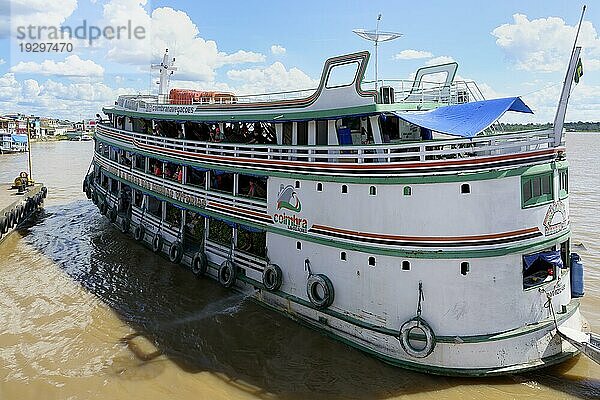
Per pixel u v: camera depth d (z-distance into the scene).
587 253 27.75
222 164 20.05
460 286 13.62
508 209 13.56
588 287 22.67
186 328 17.75
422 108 16.31
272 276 17.78
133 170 28.27
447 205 13.55
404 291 14.22
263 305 18.83
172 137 25.00
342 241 15.47
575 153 103.94
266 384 14.23
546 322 14.24
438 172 13.51
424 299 13.91
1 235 28.69
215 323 18.06
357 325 15.23
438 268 13.73
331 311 16.08
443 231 13.61
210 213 21.19
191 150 22.00
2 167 68.50
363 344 15.19
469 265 13.57
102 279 22.77
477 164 13.30
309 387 14.01
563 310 14.93
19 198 33.66
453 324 13.71
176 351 16.17
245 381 14.41
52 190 48.56
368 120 15.56
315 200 16.23
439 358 13.78
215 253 21.41
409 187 13.91
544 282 14.36
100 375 14.78
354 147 14.93
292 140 17.91
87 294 21.00
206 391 13.96
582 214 37.75
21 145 95.19
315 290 16.38
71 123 190.50
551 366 14.74
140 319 18.58
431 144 13.55
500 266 13.64
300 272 17.08
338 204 15.52
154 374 14.82
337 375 14.47
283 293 17.81
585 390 13.52
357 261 15.16
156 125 26.45
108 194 32.91
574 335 14.04
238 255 19.97
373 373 14.41
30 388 14.04
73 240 29.44
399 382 13.94
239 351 16.08
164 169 24.91
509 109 15.16
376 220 14.57
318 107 16.52
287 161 17.06
